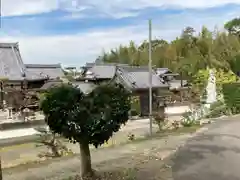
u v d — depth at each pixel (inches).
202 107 733.3
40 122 827.4
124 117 268.5
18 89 1089.4
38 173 311.0
